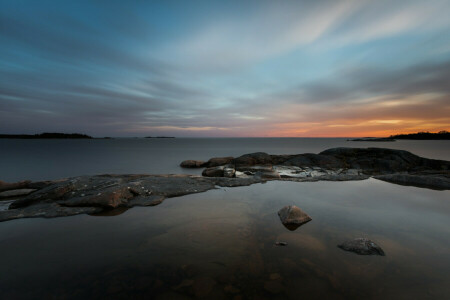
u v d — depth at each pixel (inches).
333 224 212.8
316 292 116.8
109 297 113.9
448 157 1272.1
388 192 340.8
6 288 120.6
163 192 329.1
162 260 149.0
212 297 113.3
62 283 125.0
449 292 116.2
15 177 701.3
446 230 196.7
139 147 2834.6
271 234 190.1
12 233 195.2
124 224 215.6
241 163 802.2
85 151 1919.3
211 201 296.2
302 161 775.7
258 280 127.2
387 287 120.6
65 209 256.2
